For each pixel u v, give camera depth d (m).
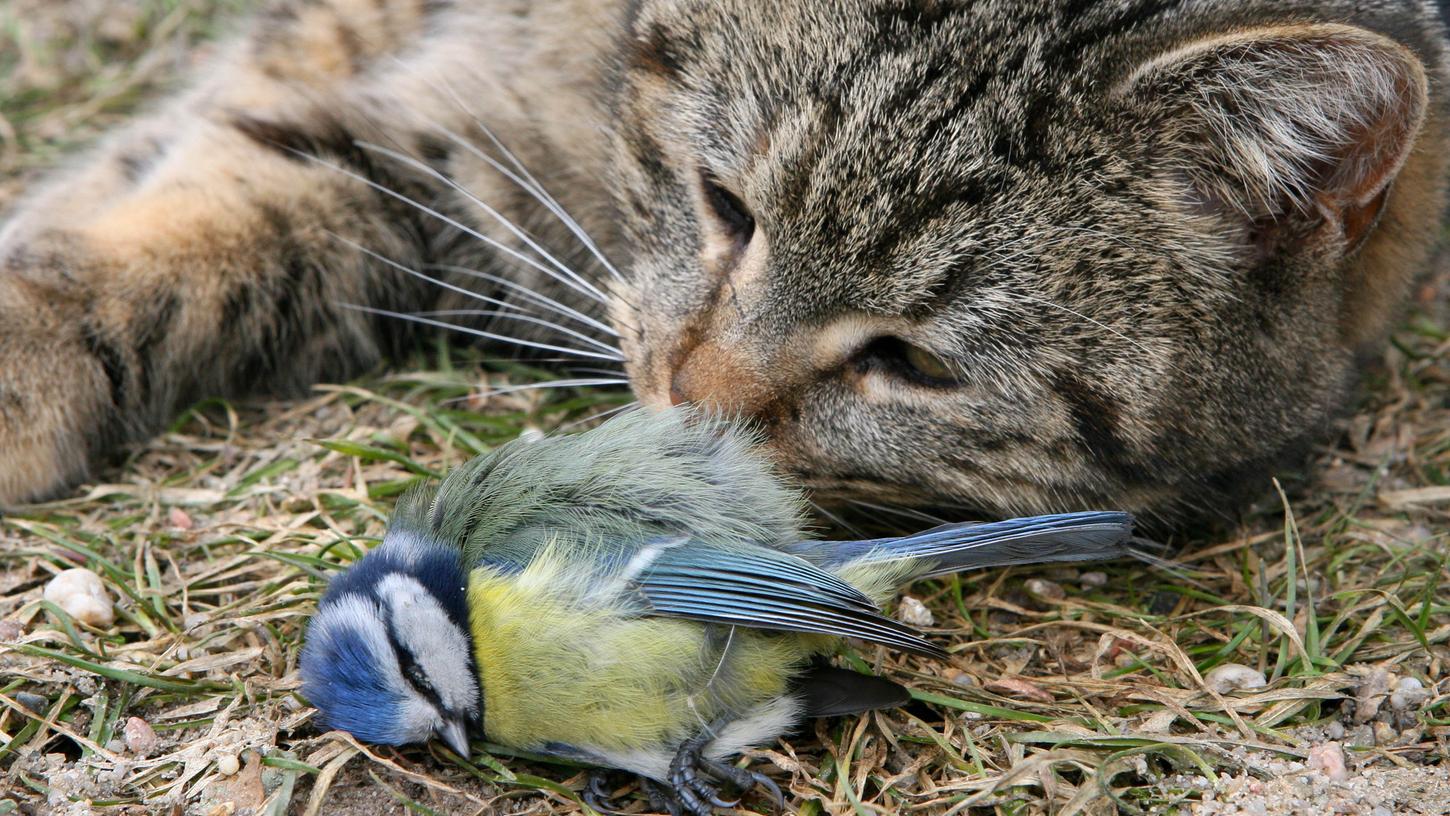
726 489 0.99
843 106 1.00
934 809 0.98
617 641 0.96
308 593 1.01
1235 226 1.01
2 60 1.22
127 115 1.16
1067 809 0.98
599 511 0.98
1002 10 1.00
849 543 0.99
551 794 0.98
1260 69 1.00
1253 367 1.02
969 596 1.02
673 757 0.97
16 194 1.12
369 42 1.09
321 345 1.08
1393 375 1.09
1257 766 0.98
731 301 1.01
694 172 1.02
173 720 0.99
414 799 0.98
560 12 1.06
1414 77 1.00
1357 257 1.03
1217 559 1.04
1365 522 1.04
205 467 1.05
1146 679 1.00
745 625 0.97
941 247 1.00
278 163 1.07
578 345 1.08
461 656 0.97
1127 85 1.00
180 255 1.05
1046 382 1.00
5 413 1.04
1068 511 1.02
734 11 1.01
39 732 0.99
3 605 1.01
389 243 1.08
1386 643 1.01
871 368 1.01
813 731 0.99
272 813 0.97
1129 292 1.00
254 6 1.12
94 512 1.04
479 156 1.07
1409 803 0.98
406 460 1.05
